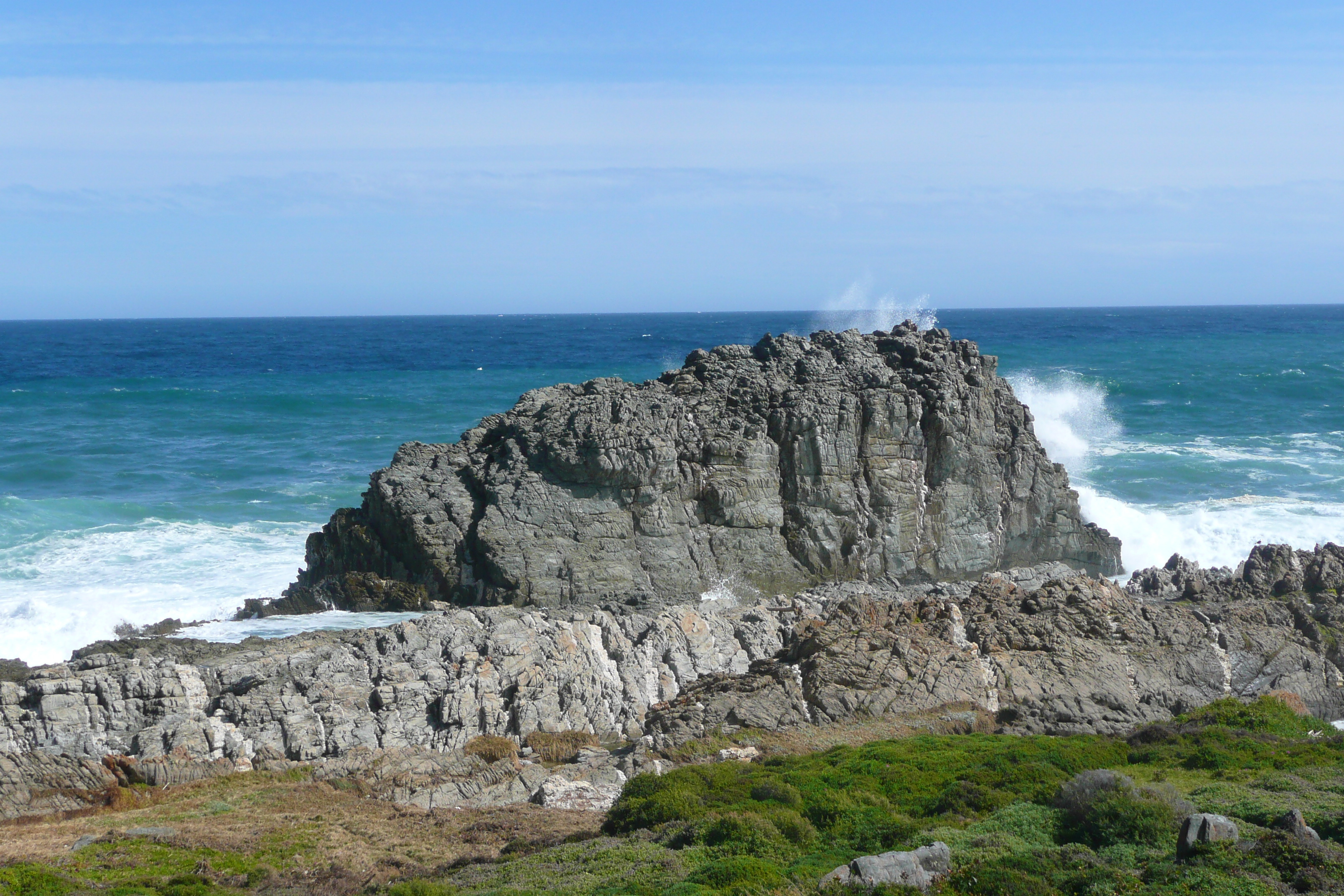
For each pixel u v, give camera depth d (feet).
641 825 96.78
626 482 164.14
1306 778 100.27
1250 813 87.71
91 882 86.43
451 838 98.63
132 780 109.09
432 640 132.26
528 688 125.80
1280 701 130.93
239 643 136.87
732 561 170.30
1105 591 151.94
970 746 114.21
